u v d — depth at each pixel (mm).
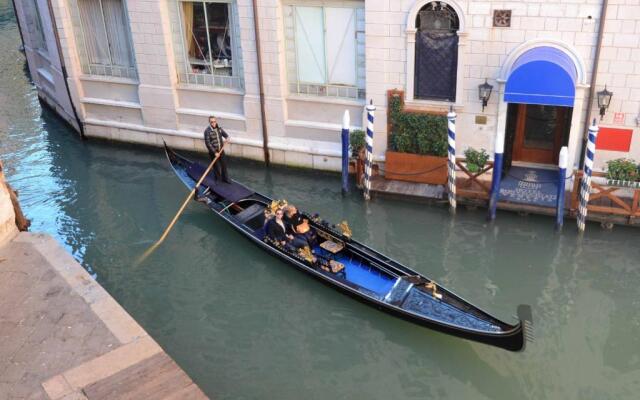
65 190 14211
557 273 10758
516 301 10211
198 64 14688
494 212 11844
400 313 9188
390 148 13148
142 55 14820
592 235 11445
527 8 11133
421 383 8719
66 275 9375
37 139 17000
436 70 12312
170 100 15102
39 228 12680
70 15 15477
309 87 13836
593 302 10141
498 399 8422
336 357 9227
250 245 11805
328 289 10492
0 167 10195
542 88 10828
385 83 12742
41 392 7305
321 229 11047
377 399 8492
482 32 11586
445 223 12148
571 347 9273
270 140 14477
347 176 12969
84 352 7887
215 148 12695
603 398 8383
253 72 13867
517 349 8234
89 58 15859
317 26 13172
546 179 12602
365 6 12211
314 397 8555
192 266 11344
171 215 13000
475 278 10742
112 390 7281
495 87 11930
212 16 14016
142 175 14828
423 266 11094
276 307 10258
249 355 9312
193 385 7352
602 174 11406
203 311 10242
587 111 11453
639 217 11250
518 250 11305
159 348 7922
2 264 9680
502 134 11188
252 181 14172
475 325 8656
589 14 10773
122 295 10648
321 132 13914
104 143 16562
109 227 12664
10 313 8609
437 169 12664
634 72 10930
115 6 14883
